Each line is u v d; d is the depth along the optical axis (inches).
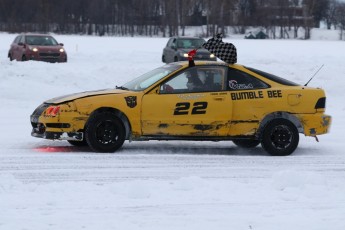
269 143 643.5
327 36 5649.6
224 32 5413.4
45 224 374.0
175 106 626.8
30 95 1103.0
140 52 2140.7
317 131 658.2
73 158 594.9
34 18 5403.5
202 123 631.2
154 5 5629.9
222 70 644.1
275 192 457.4
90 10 5575.8
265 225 377.7
